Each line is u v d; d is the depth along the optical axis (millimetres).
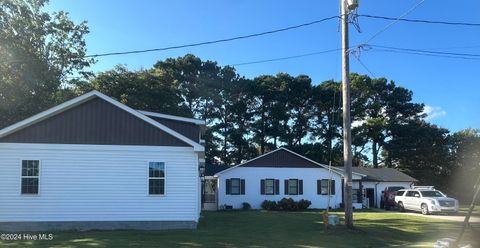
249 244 17078
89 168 21609
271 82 65750
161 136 22359
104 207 21547
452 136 65438
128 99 47969
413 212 36781
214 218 28469
